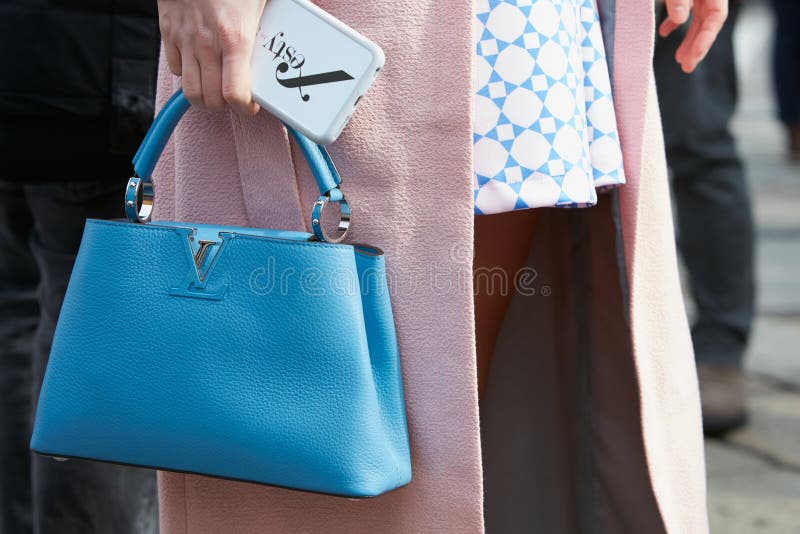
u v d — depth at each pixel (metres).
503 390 2.37
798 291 6.02
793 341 5.18
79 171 2.27
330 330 1.74
